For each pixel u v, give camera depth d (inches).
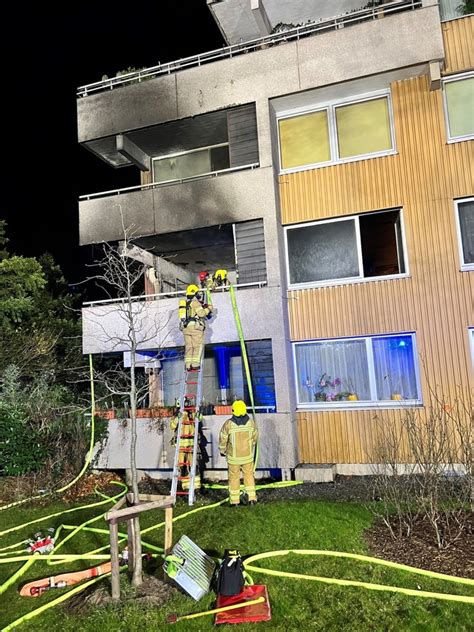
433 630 154.2
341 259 400.5
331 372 393.1
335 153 408.2
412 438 275.6
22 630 170.4
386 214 398.9
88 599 185.5
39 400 438.3
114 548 184.9
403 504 262.8
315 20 522.3
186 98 431.8
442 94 380.5
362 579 189.8
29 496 366.6
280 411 374.0
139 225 434.6
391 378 377.1
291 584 189.8
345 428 375.2
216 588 184.5
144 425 399.2
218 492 345.4
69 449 418.9
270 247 393.7
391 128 395.9
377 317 380.2
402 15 378.6
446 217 370.6
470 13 400.2
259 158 406.3
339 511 268.4
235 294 393.4
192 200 421.4
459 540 215.2
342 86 395.9
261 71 411.5
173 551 186.7
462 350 358.3
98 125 460.1
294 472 366.6
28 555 249.4
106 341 425.7
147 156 503.8
